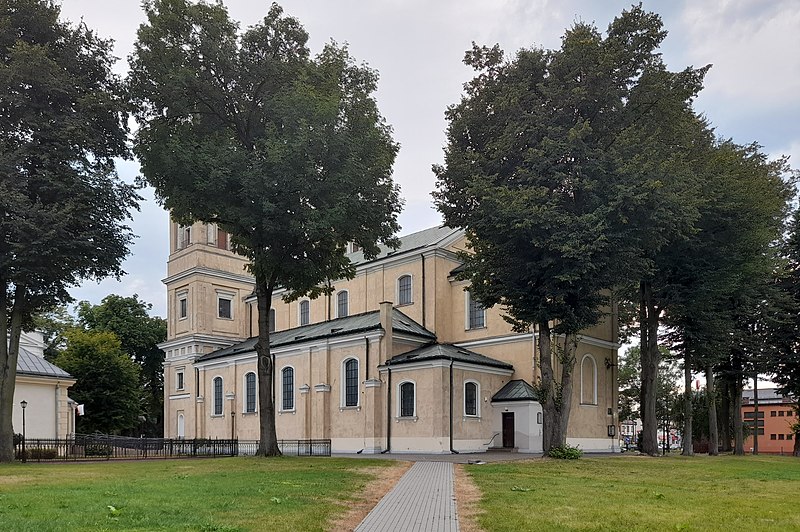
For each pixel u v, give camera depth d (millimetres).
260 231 24344
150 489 13469
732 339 41594
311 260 25938
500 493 14414
